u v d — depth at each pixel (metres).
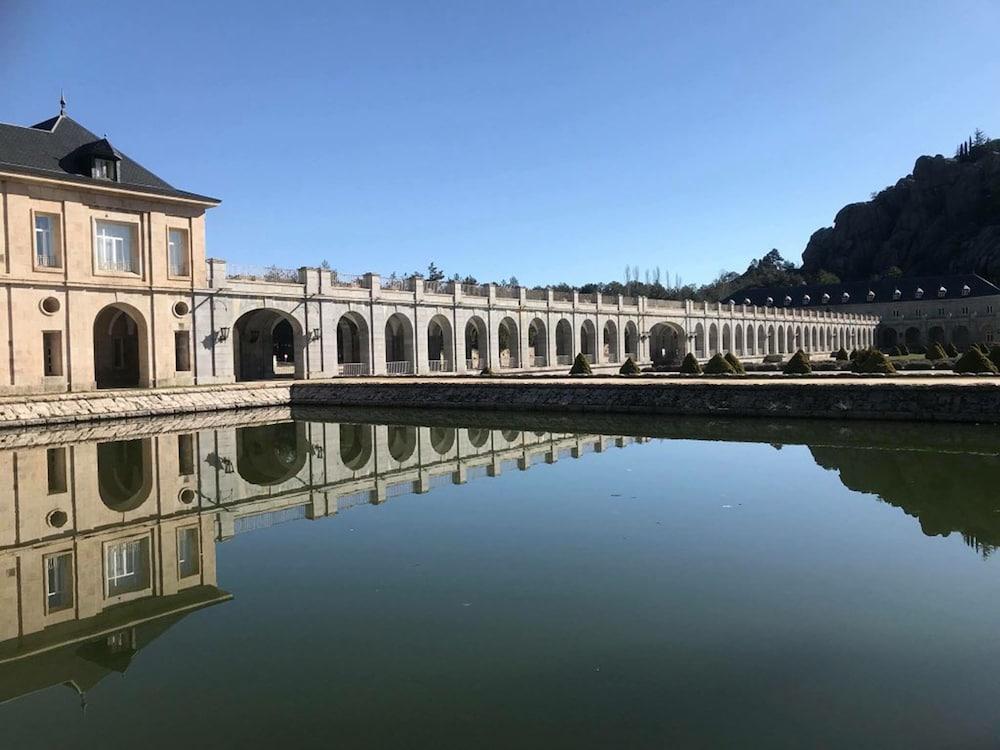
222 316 42.38
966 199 159.12
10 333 33.88
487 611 9.35
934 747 6.05
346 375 48.91
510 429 29.59
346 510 15.47
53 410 31.34
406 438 26.92
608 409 35.31
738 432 27.52
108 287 37.53
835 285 153.50
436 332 72.31
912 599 9.54
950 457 20.64
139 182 39.78
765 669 7.58
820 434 26.34
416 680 7.48
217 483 18.77
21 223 34.31
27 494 17.47
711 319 90.62
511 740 6.26
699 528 13.26
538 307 65.12
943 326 136.12
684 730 6.39
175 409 35.47
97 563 12.07
